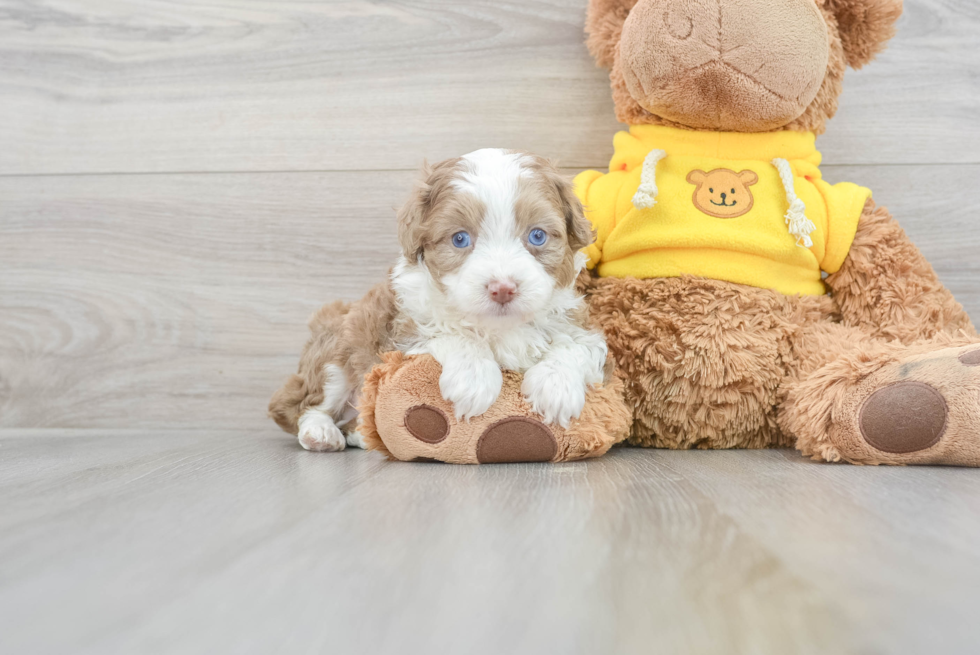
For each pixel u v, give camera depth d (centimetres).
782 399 171
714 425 173
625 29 175
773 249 174
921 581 70
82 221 227
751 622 61
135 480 131
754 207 177
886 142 211
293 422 186
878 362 146
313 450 177
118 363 226
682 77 168
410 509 103
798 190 180
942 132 210
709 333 170
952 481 122
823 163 212
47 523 97
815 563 76
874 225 179
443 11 219
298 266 223
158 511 104
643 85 174
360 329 170
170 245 225
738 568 75
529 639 58
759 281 176
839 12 183
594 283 185
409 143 221
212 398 224
